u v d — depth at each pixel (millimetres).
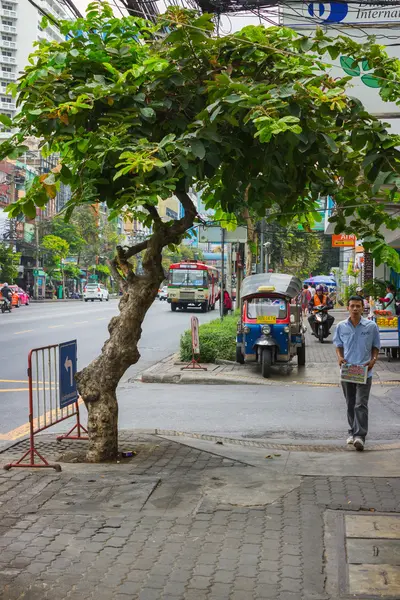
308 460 7453
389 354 17031
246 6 12750
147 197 5844
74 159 6621
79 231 82750
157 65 6109
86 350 19750
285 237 38625
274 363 15422
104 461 7414
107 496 6109
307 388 13547
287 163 6613
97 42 6605
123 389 13562
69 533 5227
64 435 8570
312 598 4164
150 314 41781
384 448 8094
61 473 6852
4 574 4496
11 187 62875
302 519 5520
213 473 6879
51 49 6656
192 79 6738
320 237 53250
